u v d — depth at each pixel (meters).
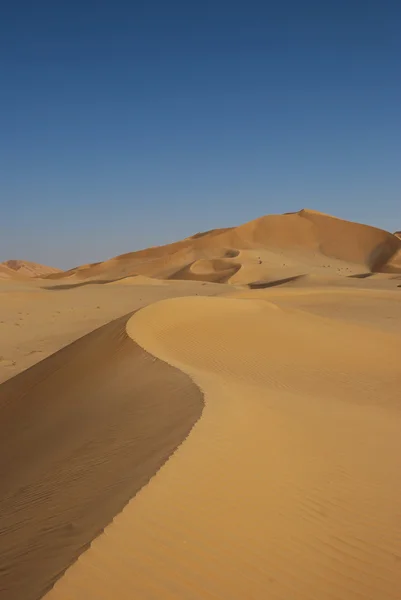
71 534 4.88
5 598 4.13
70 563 4.23
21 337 29.22
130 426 8.78
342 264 132.50
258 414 8.91
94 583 4.07
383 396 14.59
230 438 7.23
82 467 7.36
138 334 17.23
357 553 5.46
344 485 6.88
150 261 135.12
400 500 6.80
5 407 15.21
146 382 11.99
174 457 6.16
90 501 5.70
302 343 20.55
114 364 14.92
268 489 6.19
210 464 6.26
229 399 9.48
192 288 65.31
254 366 16.80
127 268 136.12
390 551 5.61
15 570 4.57
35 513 6.14
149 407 9.76
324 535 5.62
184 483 5.67
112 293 55.50
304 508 6.05
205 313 22.64
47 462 8.52
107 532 4.62
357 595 4.86
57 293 51.44
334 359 18.97
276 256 127.62
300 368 17.20
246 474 6.32
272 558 5.02
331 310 42.56
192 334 19.41
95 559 4.30
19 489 7.63
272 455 7.12
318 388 14.77
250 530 5.29
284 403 10.55
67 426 10.64
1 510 6.94
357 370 17.75
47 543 4.89
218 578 4.52
